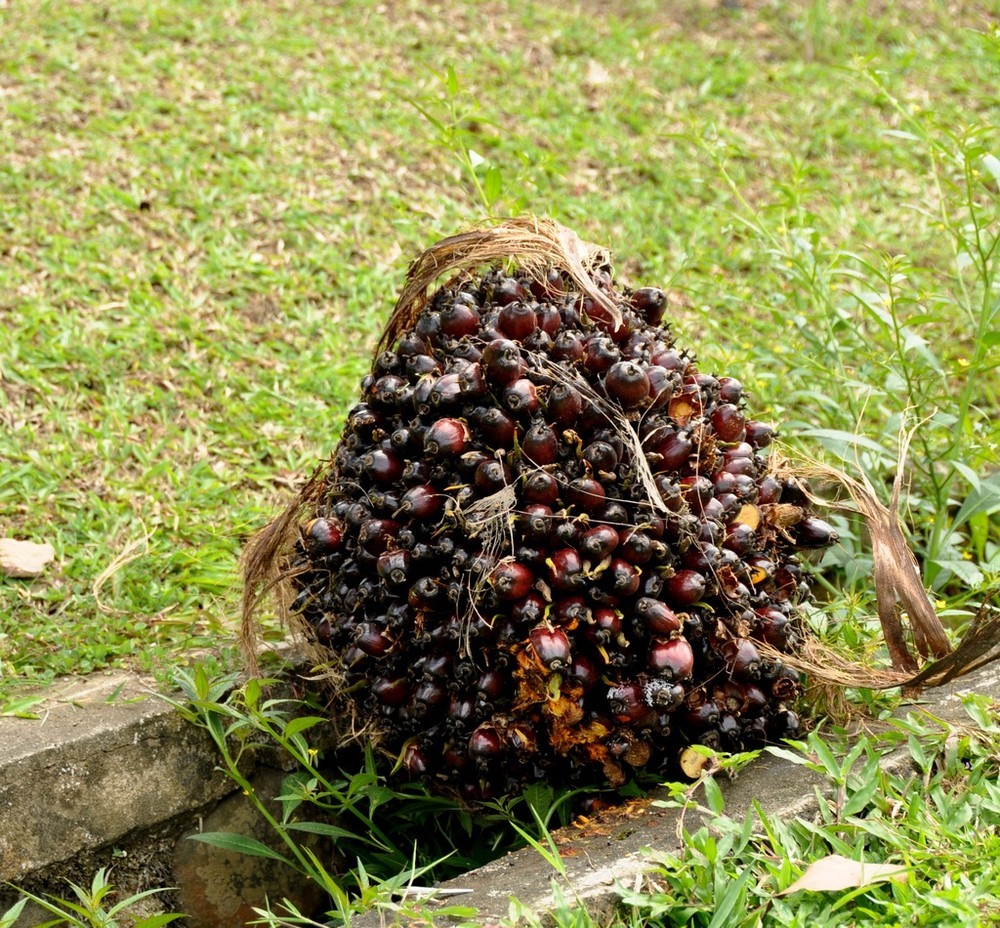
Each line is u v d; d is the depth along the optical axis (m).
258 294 4.82
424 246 5.18
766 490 2.68
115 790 2.54
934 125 3.64
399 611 2.46
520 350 2.51
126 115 5.74
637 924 2.04
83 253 4.81
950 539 3.49
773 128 6.52
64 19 6.48
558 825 2.68
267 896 2.77
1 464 3.76
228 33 6.68
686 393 2.55
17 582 3.30
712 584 2.42
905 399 4.06
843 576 3.60
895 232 5.53
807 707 2.74
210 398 4.27
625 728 2.42
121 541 3.54
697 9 8.09
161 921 2.32
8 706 2.61
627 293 2.90
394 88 6.39
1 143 5.36
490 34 7.20
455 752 2.52
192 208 5.20
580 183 5.76
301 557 2.83
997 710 2.55
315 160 5.69
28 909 2.42
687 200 5.77
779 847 2.15
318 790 2.83
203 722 2.66
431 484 2.46
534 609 2.29
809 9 7.91
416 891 2.19
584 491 2.35
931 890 2.03
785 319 4.12
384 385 2.66
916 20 8.11
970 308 3.80
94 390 4.22
